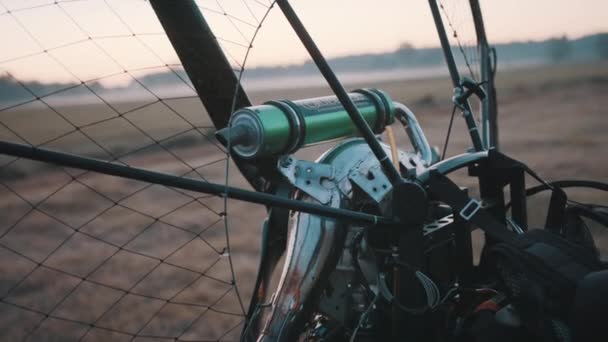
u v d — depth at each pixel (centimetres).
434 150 290
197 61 262
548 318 211
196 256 683
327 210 222
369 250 240
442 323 240
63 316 519
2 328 497
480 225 234
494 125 327
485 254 244
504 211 254
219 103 269
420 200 228
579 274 208
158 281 603
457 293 243
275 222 253
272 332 232
